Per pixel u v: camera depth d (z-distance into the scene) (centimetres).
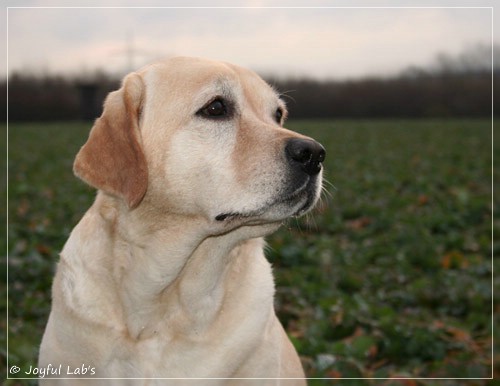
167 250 332
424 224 948
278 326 373
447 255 754
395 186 1369
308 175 332
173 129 334
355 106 3991
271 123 357
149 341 340
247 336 345
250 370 349
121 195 325
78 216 998
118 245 336
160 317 339
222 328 343
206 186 331
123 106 337
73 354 342
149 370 339
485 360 486
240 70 369
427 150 2172
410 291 640
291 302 627
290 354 387
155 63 356
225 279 346
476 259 747
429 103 4025
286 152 329
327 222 958
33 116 3025
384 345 507
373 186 1362
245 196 329
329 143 2505
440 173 1567
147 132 338
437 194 1248
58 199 1175
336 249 802
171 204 331
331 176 1533
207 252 337
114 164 329
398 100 4016
